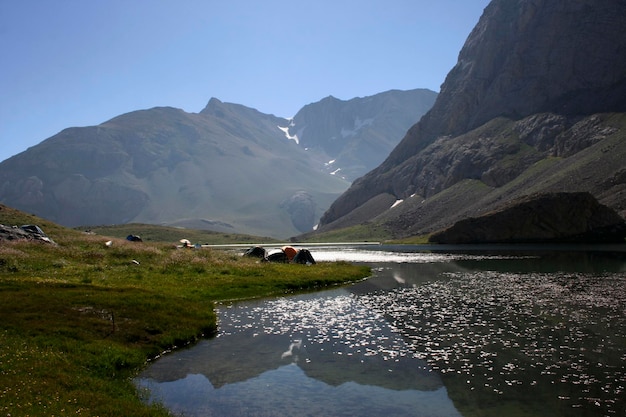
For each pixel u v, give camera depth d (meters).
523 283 47.12
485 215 152.50
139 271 46.16
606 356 21.02
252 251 72.81
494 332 26.02
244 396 17.16
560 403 15.79
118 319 26.12
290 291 44.69
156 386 18.33
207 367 20.78
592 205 137.00
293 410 15.79
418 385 17.92
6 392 14.40
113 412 14.37
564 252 95.56
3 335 20.95
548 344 23.22
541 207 142.12
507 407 15.55
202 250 67.38
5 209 75.25
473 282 49.44
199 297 37.69
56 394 15.05
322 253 125.69
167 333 25.25
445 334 25.86
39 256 45.44
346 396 16.97
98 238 64.50
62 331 22.83
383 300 38.44
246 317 31.84
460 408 15.57
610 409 15.23
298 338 25.84
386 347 23.55
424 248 140.12
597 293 39.25
